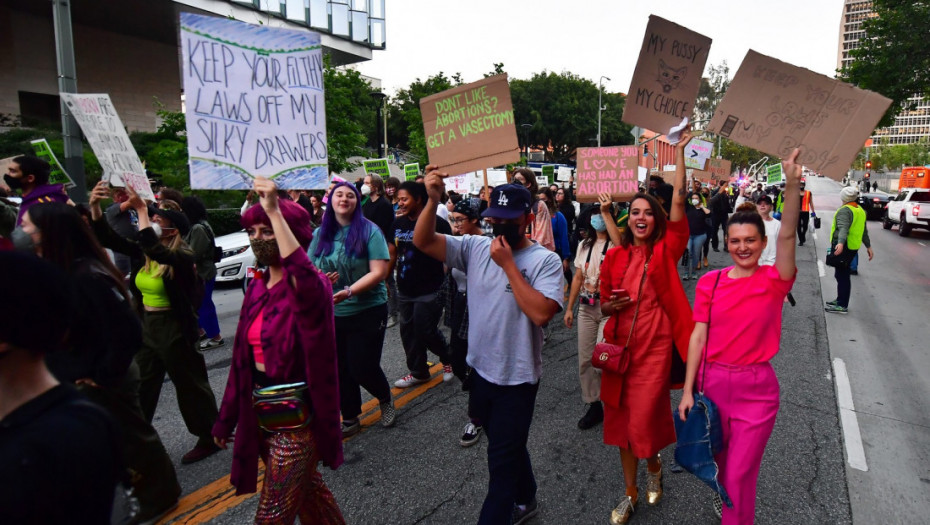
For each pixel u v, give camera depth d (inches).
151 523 118.0
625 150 221.1
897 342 261.6
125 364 87.2
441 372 216.2
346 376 156.8
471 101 123.4
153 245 128.7
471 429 154.5
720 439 103.0
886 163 3523.6
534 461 147.4
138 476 115.6
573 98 2074.3
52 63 966.4
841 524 120.2
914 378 212.8
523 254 100.5
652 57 128.3
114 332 84.5
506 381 99.5
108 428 47.3
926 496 131.4
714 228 571.2
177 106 1159.6
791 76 117.6
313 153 104.3
